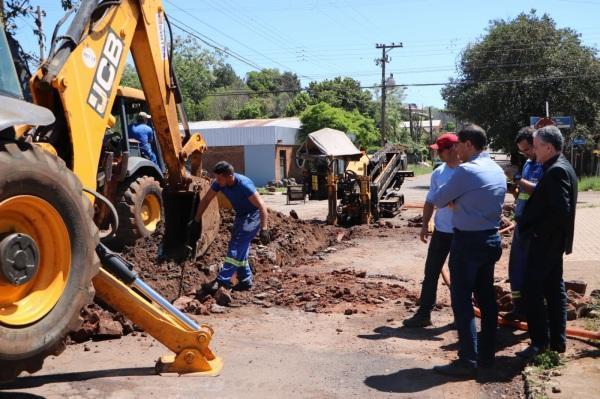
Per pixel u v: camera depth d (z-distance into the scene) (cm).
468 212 518
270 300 768
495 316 534
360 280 896
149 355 566
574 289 757
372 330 656
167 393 478
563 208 523
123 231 962
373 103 6612
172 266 834
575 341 591
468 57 3753
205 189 873
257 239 1094
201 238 894
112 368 530
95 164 536
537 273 536
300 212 2134
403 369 540
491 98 3597
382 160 1947
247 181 787
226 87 7806
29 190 377
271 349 592
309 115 4412
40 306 390
